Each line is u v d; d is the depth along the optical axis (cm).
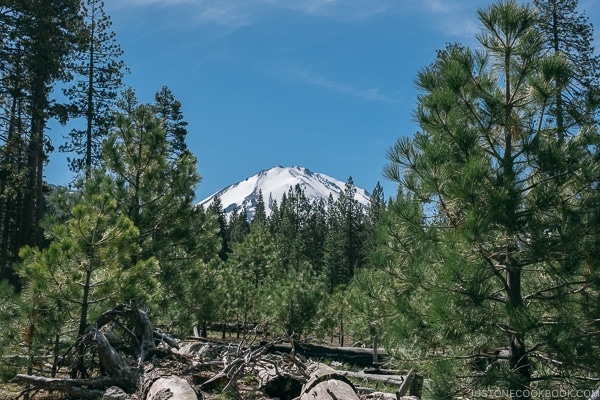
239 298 2688
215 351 1048
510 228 873
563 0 2127
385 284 1007
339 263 5506
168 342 1045
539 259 907
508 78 1002
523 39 988
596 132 930
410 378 949
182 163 1691
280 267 3912
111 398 846
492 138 1002
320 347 1944
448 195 934
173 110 3981
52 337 1012
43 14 2541
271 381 909
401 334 912
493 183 909
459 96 977
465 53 1002
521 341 904
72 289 1020
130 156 1661
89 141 3048
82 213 1039
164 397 783
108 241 1045
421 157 938
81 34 2830
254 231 3891
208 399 855
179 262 1655
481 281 880
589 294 930
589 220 884
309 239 6794
